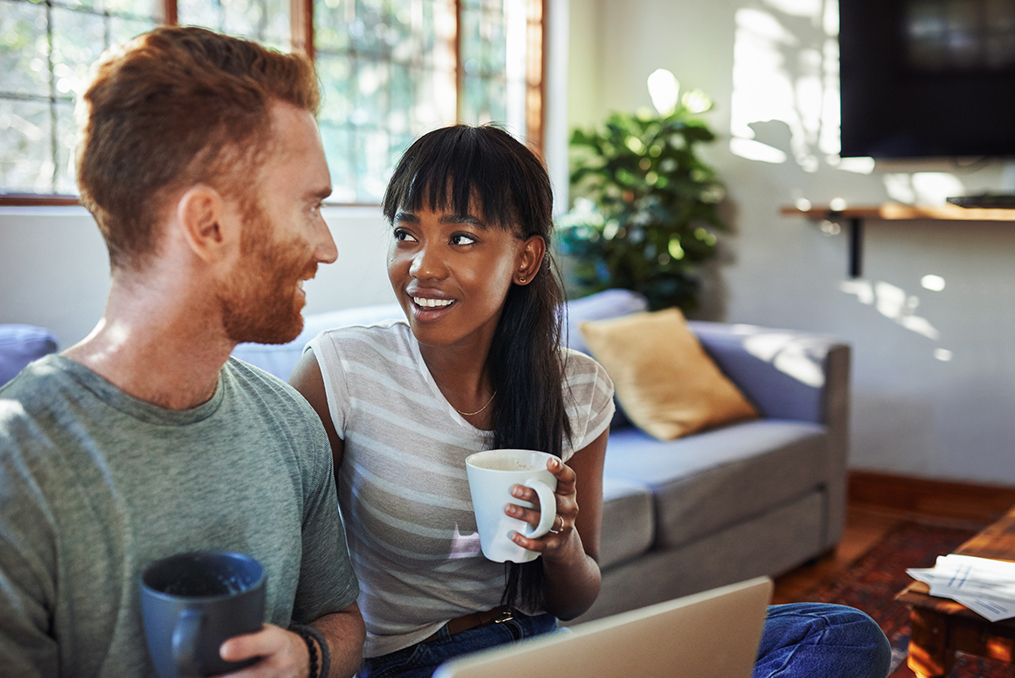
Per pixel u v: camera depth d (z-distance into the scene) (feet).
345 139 10.62
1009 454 11.28
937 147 10.85
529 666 2.09
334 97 10.46
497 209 3.15
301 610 2.83
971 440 11.50
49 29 7.83
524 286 3.50
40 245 7.41
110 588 2.11
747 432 8.83
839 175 12.03
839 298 12.20
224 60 2.15
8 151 7.64
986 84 10.44
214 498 2.30
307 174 2.25
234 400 2.48
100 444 2.11
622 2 13.41
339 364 3.43
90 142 2.07
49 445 2.05
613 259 12.45
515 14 12.75
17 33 7.62
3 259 7.19
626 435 8.84
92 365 2.19
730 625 2.51
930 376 11.69
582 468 3.86
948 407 11.60
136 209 2.06
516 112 12.92
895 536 10.26
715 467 7.70
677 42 13.03
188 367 2.25
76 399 2.12
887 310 11.89
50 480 2.03
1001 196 10.09
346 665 2.68
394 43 11.14
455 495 3.46
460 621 3.62
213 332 2.22
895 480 11.89
